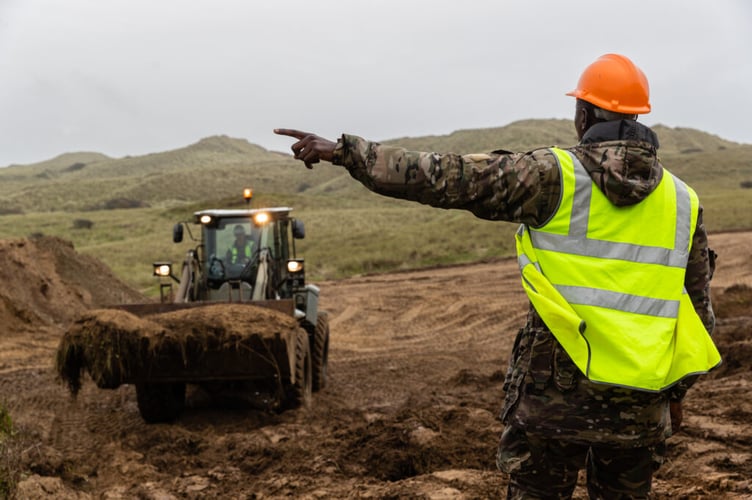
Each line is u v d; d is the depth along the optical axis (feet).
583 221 8.00
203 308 27.84
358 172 8.07
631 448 8.21
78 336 26.40
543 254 8.08
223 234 34.27
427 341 58.54
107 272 73.05
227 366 26.96
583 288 7.90
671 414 9.05
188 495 18.53
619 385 7.68
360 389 37.60
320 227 171.42
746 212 141.38
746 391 24.30
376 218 186.50
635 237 8.04
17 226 201.26
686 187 8.59
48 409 32.12
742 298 56.85
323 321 37.68
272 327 26.78
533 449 8.54
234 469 20.53
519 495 8.79
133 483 20.18
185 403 32.22
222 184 436.76
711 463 17.26
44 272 65.10
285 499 17.33
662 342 7.88
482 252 113.50
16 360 45.50
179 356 26.66
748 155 352.08
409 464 19.38
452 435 20.75
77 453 23.89
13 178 574.97
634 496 8.66
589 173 8.03
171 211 223.51
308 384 31.53
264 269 33.09
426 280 90.48
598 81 8.55
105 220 212.64
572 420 8.05
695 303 8.55
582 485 16.20
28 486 18.29
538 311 8.02
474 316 68.03
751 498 14.23
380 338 60.64
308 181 465.06
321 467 19.60
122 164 639.76
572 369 8.02
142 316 28.04
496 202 8.00
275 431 25.18
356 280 94.73
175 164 643.04
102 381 26.73
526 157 8.09
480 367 43.27
